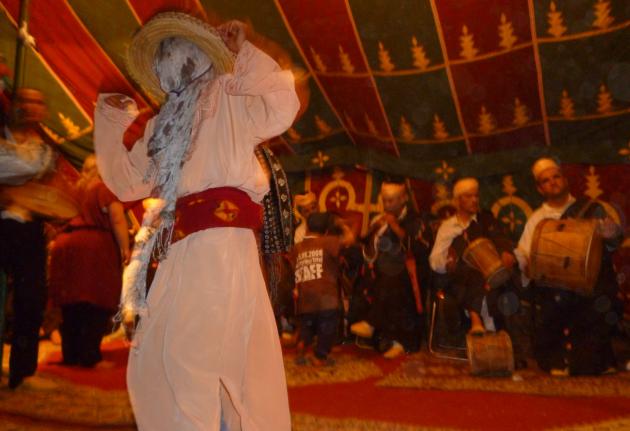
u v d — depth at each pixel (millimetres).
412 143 7117
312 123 7359
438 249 6129
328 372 5266
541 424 3539
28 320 4305
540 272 5184
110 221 5457
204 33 2197
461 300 5805
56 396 4188
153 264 2373
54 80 6785
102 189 5477
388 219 6410
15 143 4074
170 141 2232
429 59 6523
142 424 2074
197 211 2189
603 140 6484
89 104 6902
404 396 4320
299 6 6469
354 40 6617
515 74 6387
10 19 6480
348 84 6930
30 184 4164
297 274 5688
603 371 5133
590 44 6051
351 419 3557
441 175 7062
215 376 2064
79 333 5434
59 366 5449
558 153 6625
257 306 2227
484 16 6184
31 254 4273
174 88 2279
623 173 6418
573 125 6543
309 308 5570
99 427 3451
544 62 6238
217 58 2227
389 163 7266
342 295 6941
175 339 2074
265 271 2549
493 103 6613
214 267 2146
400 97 6832
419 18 6324
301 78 2496
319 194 7578
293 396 4324
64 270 5371
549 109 6504
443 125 6891
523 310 5859
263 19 6578
